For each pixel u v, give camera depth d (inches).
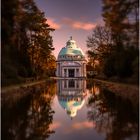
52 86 3083.2
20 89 1878.7
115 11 1971.0
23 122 1110.4
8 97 1521.9
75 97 2028.8
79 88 2800.2
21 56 2325.3
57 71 7190.0
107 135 959.6
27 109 1387.8
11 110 1310.3
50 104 1656.0
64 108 1525.6
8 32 1774.1
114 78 2321.6
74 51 7298.2
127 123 1059.9
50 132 1003.9
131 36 1892.2
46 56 3587.6
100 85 2886.3
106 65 2583.7
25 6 2534.5
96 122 1159.6
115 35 2295.8
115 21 1962.4
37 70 3292.3
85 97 2022.6
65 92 2390.5
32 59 2928.2
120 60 1846.7
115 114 1247.5
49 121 1176.2
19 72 2268.7
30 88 2218.3
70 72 7145.7
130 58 1781.5
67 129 1055.6
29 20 2421.3
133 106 1346.0
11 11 1866.4
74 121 1194.6
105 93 2135.8
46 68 4419.3
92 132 1007.6
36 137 932.0
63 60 7135.8
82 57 7180.1
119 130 983.6
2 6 1795.0
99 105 1584.6
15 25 2162.9
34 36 2910.9
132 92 1502.2
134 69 1642.5
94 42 3585.1
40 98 1872.5
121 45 2044.8
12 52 2021.4
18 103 1537.9
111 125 1079.0
